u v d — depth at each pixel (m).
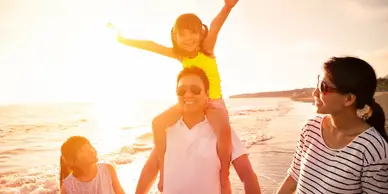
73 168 3.45
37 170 10.63
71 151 3.36
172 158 2.68
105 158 11.65
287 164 9.44
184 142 2.65
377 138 2.18
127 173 9.30
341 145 2.32
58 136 22.75
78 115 55.62
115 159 11.42
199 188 2.59
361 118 2.32
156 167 3.23
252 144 13.16
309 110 39.69
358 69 2.19
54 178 9.07
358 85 2.18
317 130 2.52
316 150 2.47
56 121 40.31
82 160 3.40
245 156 2.93
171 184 2.66
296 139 14.40
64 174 3.62
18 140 20.70
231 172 8.52
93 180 3.55
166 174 2.69
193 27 2.99
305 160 2.55
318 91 2.36
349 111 2.27
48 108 101.50
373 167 2.14
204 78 2.67
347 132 2.31
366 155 2.16
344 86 2.19
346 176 2.24
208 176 2.60
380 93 35.69
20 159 13.32
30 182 8.83
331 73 2.24
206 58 3.16
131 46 3.63
